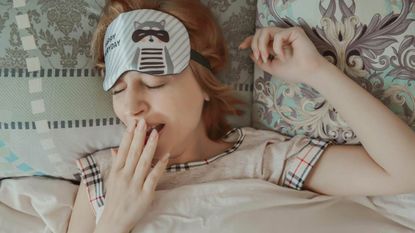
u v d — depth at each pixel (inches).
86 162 33.9
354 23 31.2
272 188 31.4
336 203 31.9
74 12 33.4
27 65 32.9
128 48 28.6
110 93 34.2
